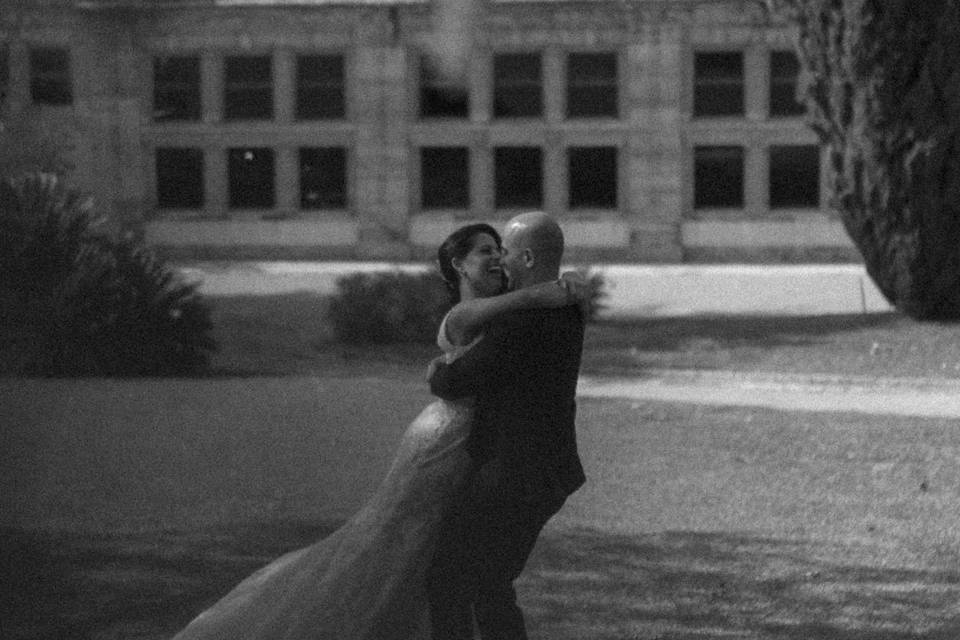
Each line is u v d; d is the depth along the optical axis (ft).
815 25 100.53
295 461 58.54
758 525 50.11
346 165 190.39
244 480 54.95
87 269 91.76
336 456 59.77
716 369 94.27
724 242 184.65
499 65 188.03
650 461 61.05
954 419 72.79
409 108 188.14
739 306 137.59
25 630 36.17
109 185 191.52
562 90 186.29
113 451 59.72
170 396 75.51
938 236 101.71
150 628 36.35
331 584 28.32
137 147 191.21
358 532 28.53
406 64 188.14
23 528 46.85
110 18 190.08
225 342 112.98
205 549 44.73
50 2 188.96
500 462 28.22
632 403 78.18
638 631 37.22
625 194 186.09
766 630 37.52
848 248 181.98
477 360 28.17
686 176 184.96
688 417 72.95
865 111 99.66
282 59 189.57
